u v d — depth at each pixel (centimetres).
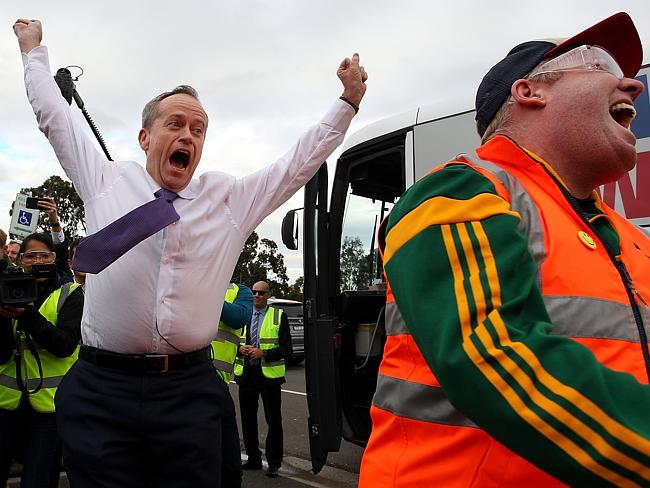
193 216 192
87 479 175
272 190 215
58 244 456
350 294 436
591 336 89
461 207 89
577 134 106
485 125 123
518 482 83
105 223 192
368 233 451
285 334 509
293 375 1192
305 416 758
